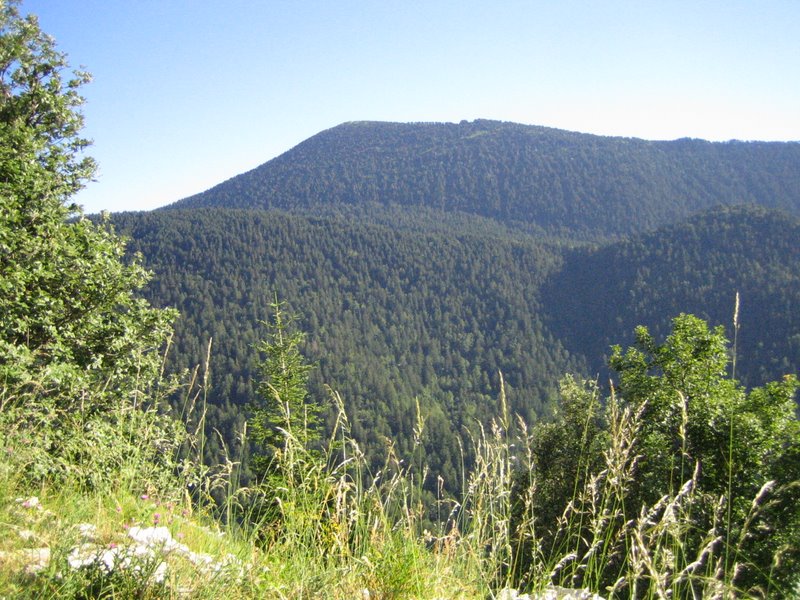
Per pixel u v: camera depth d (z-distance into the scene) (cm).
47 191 1260
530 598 254
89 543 261
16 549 239
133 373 1163
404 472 299
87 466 348
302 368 1541
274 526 286
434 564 283
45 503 316
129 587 218
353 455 293
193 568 253
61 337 1095
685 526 249
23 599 197
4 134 1251
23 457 343
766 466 1230
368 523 286
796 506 477
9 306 1027
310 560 271
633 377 1664
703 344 1647
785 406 1479
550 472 1180
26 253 1129
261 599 231
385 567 266
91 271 1220
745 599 225
